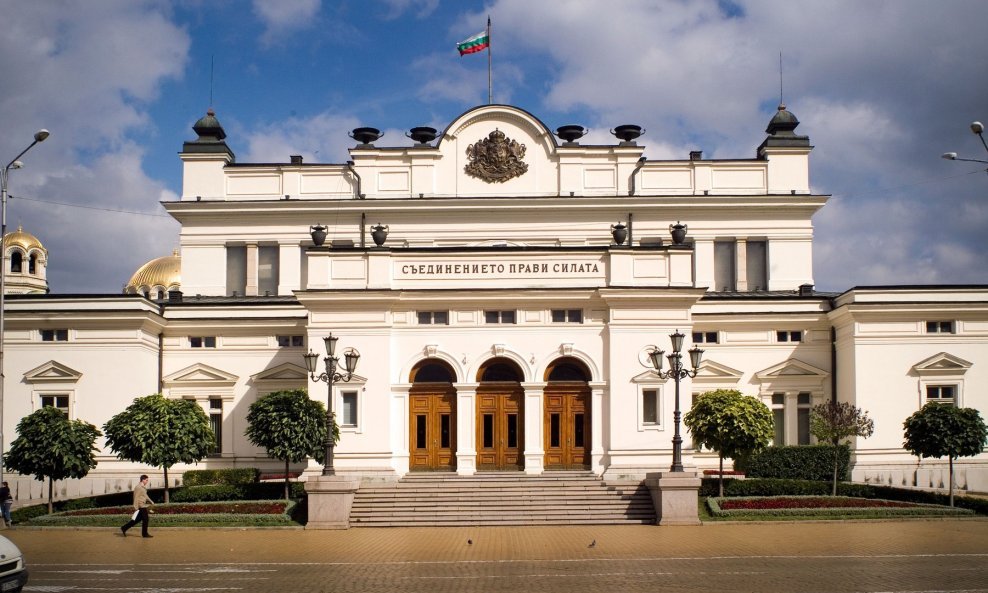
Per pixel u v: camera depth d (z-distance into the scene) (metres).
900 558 32.16
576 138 66.62
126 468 56.03
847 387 57.31
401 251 52.38
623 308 51.31
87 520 42.97
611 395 50.69
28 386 56.25
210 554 34.28
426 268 52.31
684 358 51.03
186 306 59.72
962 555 32.81
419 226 65.19
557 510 44.56
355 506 45.03
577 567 30.77
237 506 44.78
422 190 65.38
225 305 59.81
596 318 51.66
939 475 55.88
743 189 65.88
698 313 58.94
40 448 45.81
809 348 59.31
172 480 56.28
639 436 50.47
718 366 58.62
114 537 39.44
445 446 51.38
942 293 56.59
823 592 26.22
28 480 55.78
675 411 44.19
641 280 51.94
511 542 37.28
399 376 51.44
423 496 46.12
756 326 59.31
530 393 51.28
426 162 65.56
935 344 56.47
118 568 31.17
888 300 56.34
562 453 51.22
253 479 54.81
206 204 65.38
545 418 51.44
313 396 50.91
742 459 47.88
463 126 65.69
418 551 34.88
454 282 52.16
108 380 56.19
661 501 42.81
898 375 56.22
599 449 50.75
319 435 47.97
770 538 37.50
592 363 51.34
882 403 56.03
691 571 29.80
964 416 47.59
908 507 44.22
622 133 66.00
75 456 46.72
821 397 58.84
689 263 51.91
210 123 68.06
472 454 50.88
